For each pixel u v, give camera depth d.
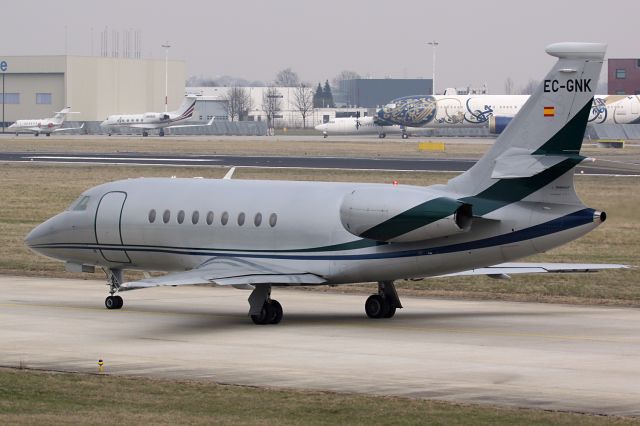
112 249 86.31
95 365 60.56
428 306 86.19
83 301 87.75
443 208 71.75
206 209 82.25
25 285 97.06
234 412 48.31
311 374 58.19
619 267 81.69
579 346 67.31
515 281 98.00
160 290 95.44
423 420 47.09
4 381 55.16
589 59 71.94
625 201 144.88
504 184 74.19
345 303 87.88
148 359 62.53
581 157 72.25
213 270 77.06
